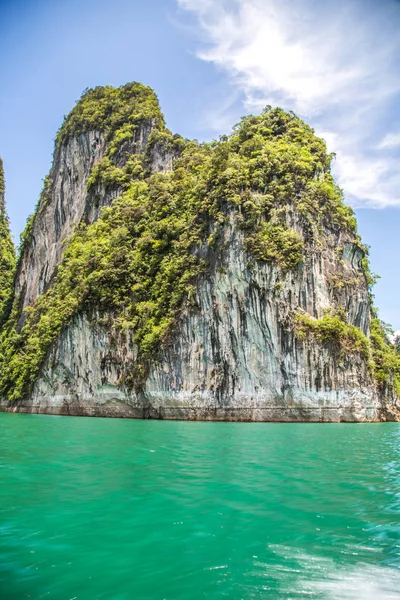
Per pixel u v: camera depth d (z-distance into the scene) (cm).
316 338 4225
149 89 8056
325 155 5369
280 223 4562
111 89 8394
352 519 1145
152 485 1461
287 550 966
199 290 4588
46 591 808
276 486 1458
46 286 7788
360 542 1006
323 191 4850
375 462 1914
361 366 4359
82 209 7669
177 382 4534
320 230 4672
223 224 4569
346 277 4722
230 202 4575
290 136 5534
